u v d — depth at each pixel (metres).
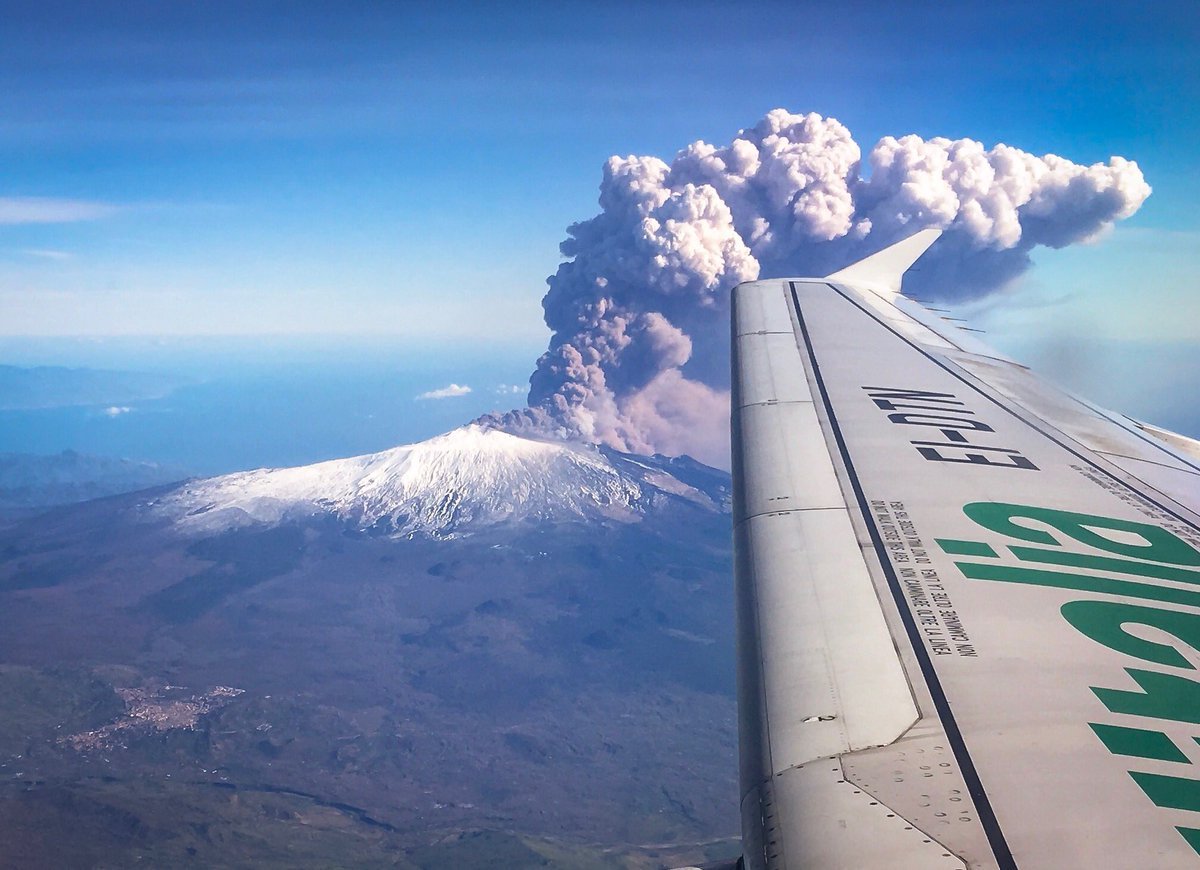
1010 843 3.83
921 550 7.01
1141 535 7.30
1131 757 4.45
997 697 5.04
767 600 6.42
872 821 4.03
